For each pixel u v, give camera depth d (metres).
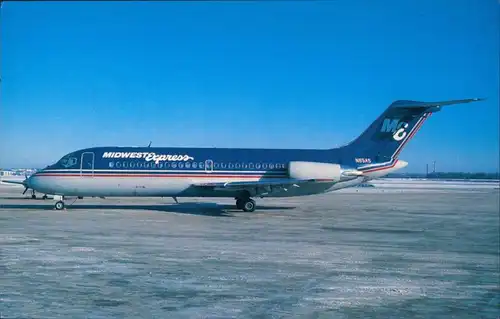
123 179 24.06
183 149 25.12
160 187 24.33
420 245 14.60
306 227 18.56
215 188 23.61
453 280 9.91
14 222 18.53
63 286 8.66
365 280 9.66
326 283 9.31
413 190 62.19
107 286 8.73
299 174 24.02
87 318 6.89
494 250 13.92
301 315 7.29
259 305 7.76
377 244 14.55
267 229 17.66
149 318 6.97
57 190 24.00
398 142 25.64
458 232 18.06
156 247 13.08
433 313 7.59
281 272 10.21
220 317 7.11
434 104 23.52
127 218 20.64
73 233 15.56
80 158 24.16
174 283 9.05
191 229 17.20
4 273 9.64
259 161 25.14
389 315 7.41
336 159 25.44
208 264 10.90
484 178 196.12
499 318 7.40
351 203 34.00
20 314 7.01
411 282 9.62
